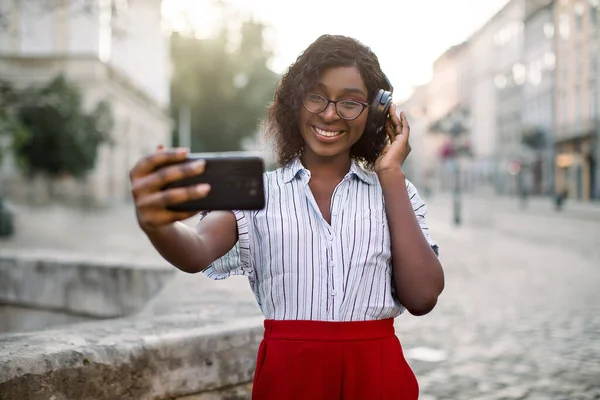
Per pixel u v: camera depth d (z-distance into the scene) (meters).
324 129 1.67
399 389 1.65
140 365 2.30
